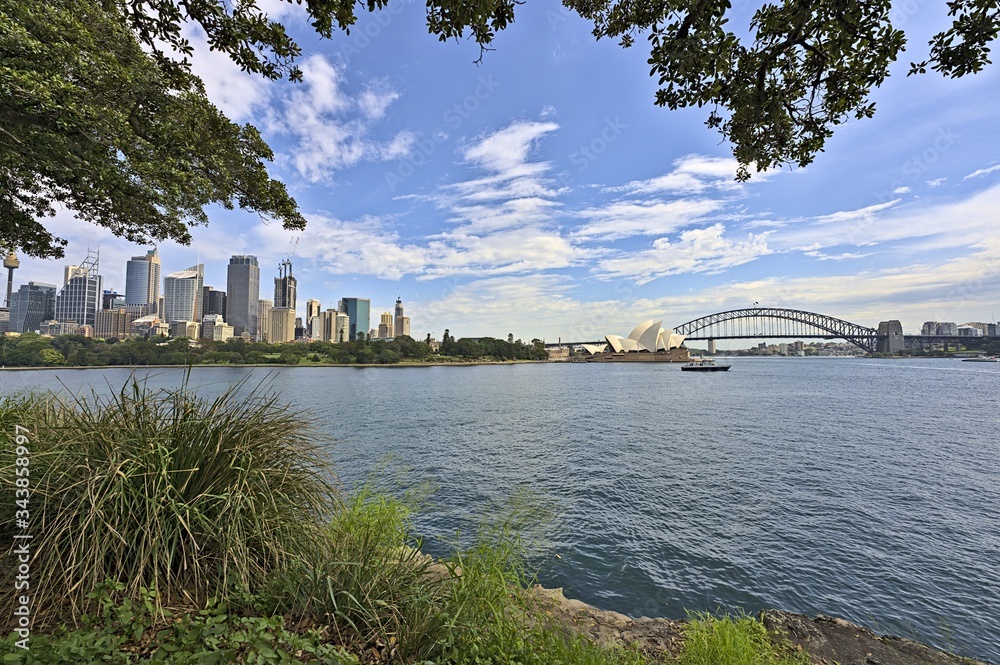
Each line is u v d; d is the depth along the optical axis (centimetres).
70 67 509
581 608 534
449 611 350
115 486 321
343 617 326
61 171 557
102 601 278
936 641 823
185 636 267
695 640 438
